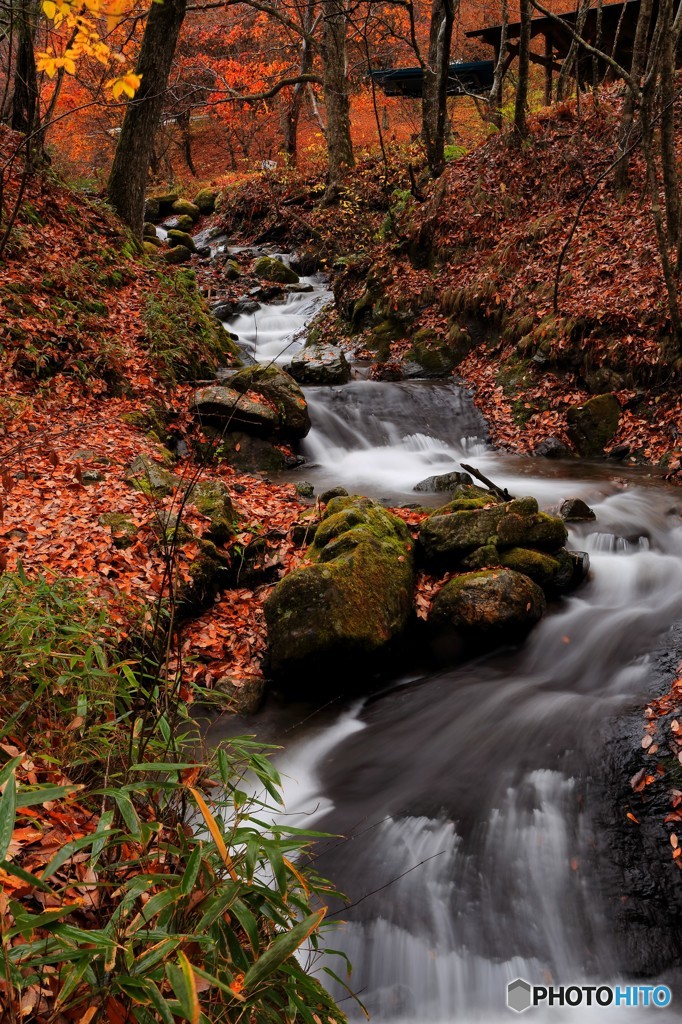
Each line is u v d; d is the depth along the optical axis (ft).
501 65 58.90
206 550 21.45
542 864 13.62
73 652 12.91
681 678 16.92
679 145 42.75
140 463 25.53
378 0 49.26
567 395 35.91
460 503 24.26
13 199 39.63
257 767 9.87
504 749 16.29
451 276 46.29
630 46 66.33
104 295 38.55
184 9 47.21
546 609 21.35
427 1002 12.00
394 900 13.14
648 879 13.11
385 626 19.40
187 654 18.86
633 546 24.31
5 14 29.76
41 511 21.38
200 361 37.83
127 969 6.59
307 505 27.48
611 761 15.19
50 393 30.50
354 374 42.39
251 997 7.21
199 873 7.89
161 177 102.83
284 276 62.03
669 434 32.12
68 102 69.72
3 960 6.26
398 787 15.70
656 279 35.76
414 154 66.90
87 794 7.78
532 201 45.96
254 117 102.68
